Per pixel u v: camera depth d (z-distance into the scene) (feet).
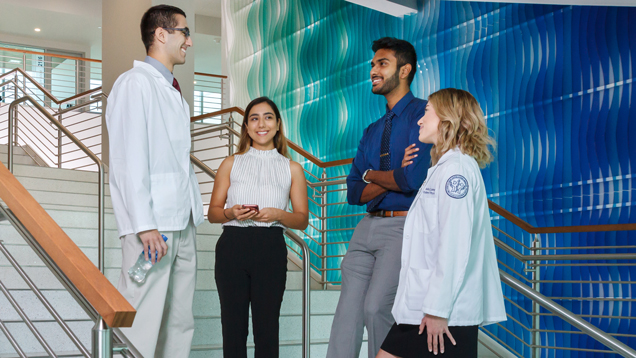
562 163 11.86
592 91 11.49
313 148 17.28
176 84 6.84
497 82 13.06
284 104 18.42
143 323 5.97
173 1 19.74
